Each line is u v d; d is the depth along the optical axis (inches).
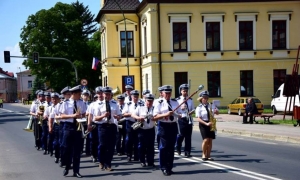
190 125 501.4
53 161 506.3
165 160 388.2
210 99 1487.5
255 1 1478.8
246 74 1503.4
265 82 1498.5
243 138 715.4
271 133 713.6
